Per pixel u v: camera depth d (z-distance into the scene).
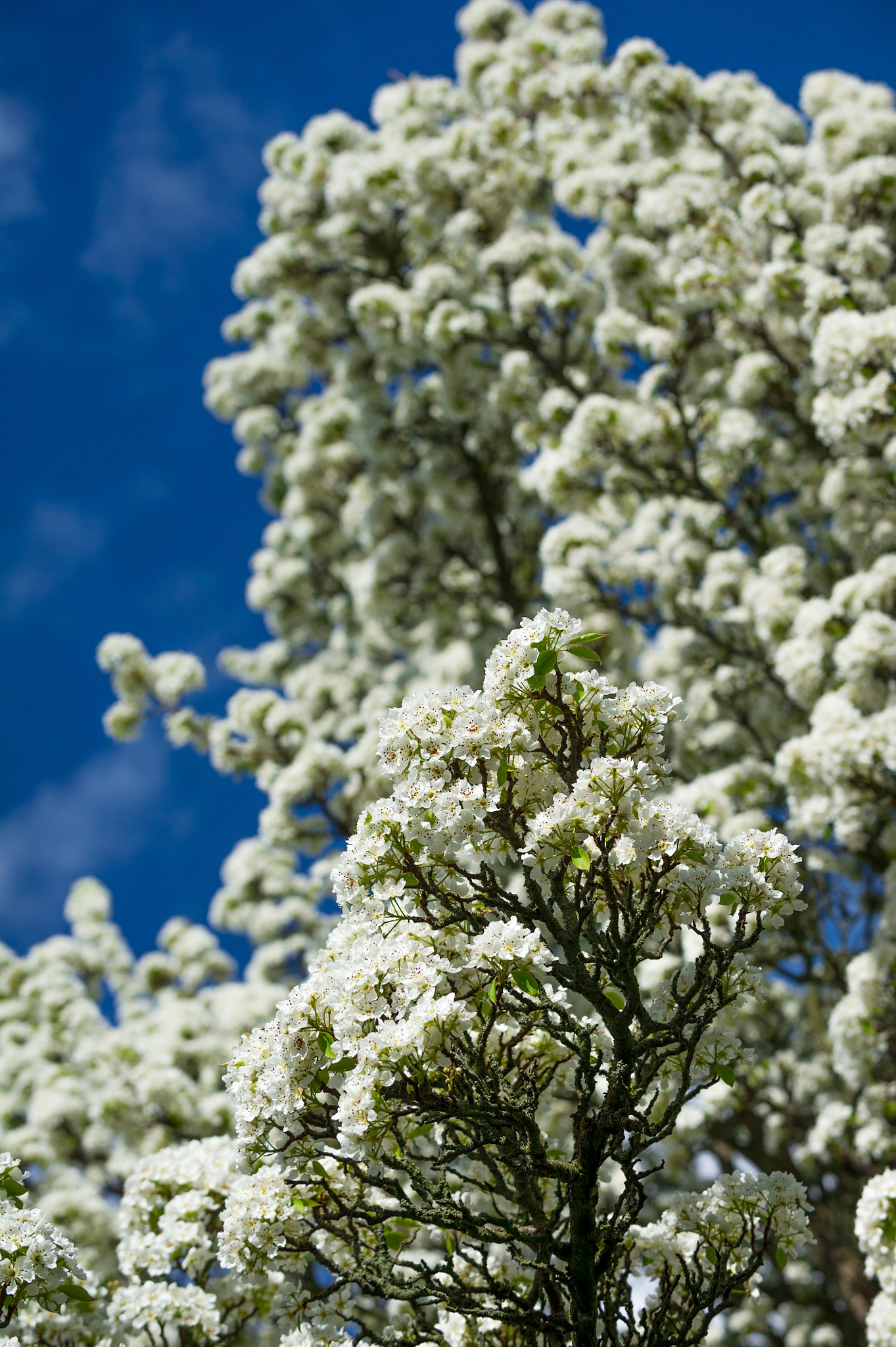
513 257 12.95
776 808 10.14
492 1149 4.16
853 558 9.80
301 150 15.66
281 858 15.13
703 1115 9.50
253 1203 3.96
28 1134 11.80
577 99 12.79
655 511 12.66
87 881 16.56
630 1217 3.69
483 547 15.30
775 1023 11.22
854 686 8.27
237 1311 5.00
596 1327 3.93
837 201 9.83
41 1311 4.58
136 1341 5.46
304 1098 3.64
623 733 3.89
